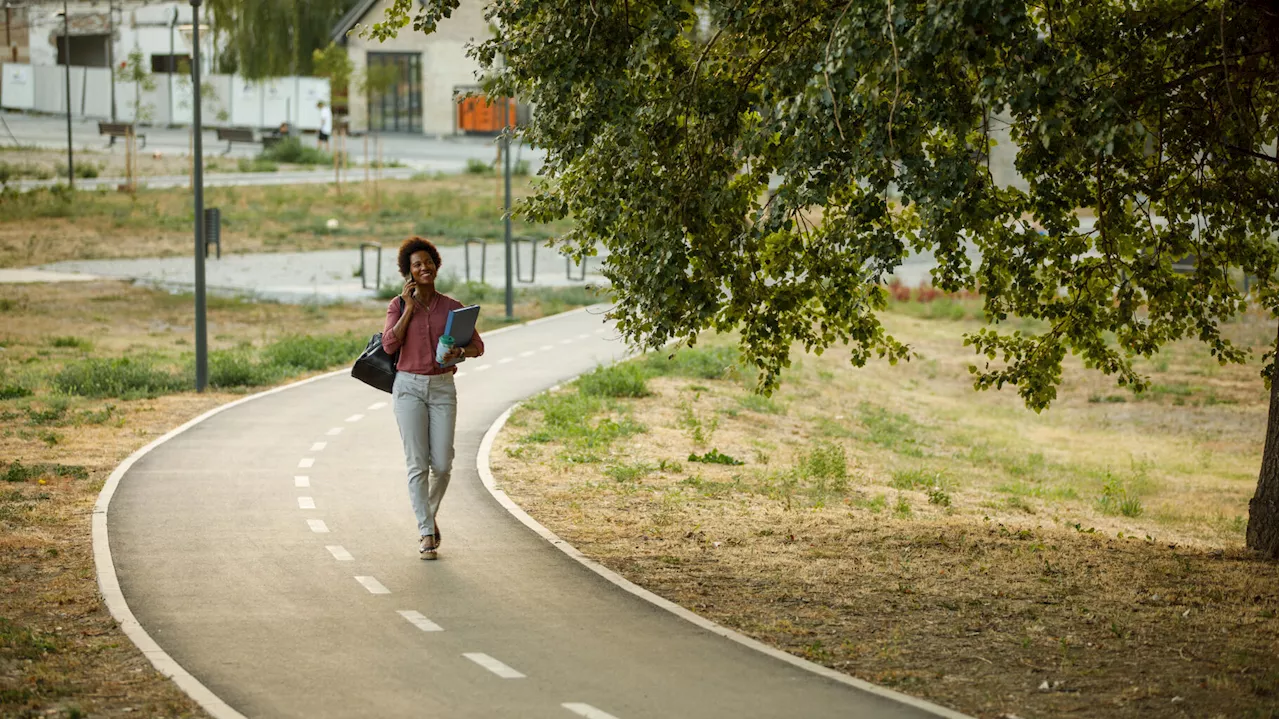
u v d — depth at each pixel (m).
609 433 17.81
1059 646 8.36
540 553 10.66
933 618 9.02
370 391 20.09
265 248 41.66
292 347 23.34
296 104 77.31
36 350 24.20
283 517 11.81
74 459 14.51
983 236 11.70
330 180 59.19
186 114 79.94
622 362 23.12
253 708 6.95
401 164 66.31
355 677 7.48
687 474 15.37
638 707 6.98
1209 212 11.37
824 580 10.07
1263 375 12.36
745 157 9.40
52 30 86.44
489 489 13.36
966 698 7.26
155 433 16.31
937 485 17.05
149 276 35.91
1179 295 12.12
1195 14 10.02
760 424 20.92
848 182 9.38
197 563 10.12
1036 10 10.11
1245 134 10.51
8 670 7.43
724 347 27.86
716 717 6.83
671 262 9.46
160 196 51.44
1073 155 8.37
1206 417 26.23
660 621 8.72
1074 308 11.85
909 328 35.84
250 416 17.67
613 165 9.69
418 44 78.75
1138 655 8.18
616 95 9.62
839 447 17.38
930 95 8.54
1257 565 11.04
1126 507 16.69
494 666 7.71
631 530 11.85
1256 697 7.31
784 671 7.64
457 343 10.01
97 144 70.69
